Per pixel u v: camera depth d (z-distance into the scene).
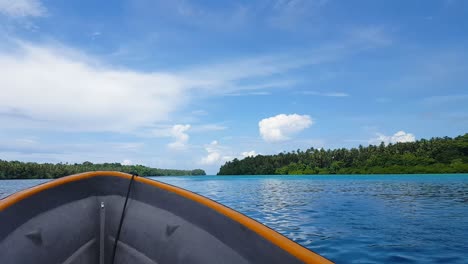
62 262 1.70
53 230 1.72
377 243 6.13
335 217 9.45
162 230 1.83
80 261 1.80
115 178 2.11
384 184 28.11
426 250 5.58
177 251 1.72
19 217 1.63
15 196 1.69
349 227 7.82
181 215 1.85
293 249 1.39
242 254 1.55
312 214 10.09
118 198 2.06
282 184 30.59
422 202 13.39
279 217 9.52
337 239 6.46
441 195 16.73
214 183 35.25
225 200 15.02
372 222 8.58
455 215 9.77
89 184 2.05
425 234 6.95
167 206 1.92
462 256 5.22
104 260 1.95
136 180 2.08
